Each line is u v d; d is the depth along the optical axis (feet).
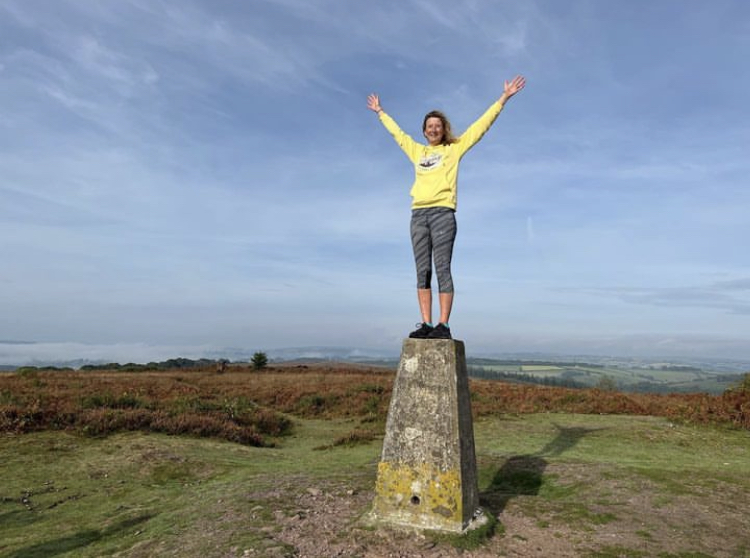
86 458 34.40
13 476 30.40
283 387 77.87
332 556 17.13
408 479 19.01
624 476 27.25
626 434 45.34
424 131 20.89
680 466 31.22
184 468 32.71
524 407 59.26
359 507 21.95
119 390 59.98
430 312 20.77
